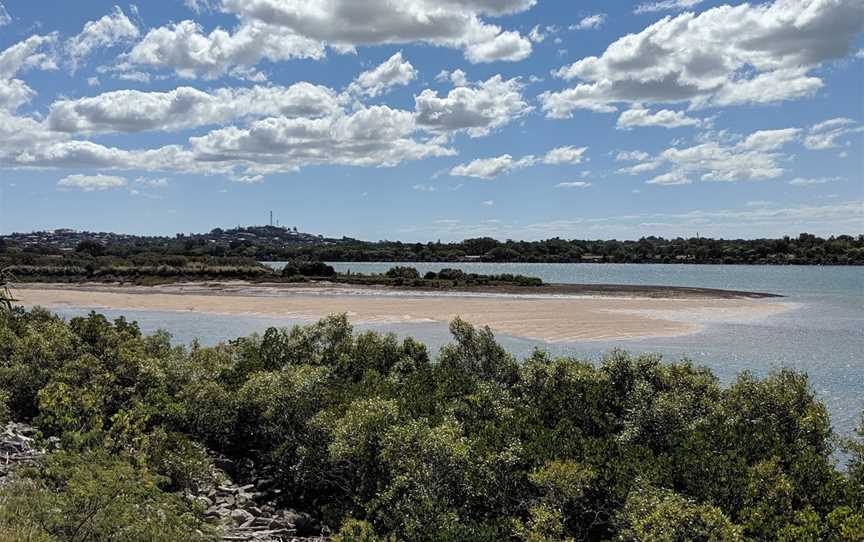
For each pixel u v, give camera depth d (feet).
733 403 41.86
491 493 33.55
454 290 228.63
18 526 25.21
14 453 36.68
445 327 135.03
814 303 187.11
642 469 32.12
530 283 248.73
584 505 31.63
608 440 35.76
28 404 49.52
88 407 43.60
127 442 40.86
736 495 30.25
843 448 40.01
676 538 26.30
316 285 248.52
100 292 225.76
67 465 33.83
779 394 41.01
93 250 443.73
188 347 107.65
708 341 117.91
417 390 47.50
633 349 109.40
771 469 31.07
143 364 55.01
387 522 32.45
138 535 27.96
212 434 48.39
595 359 99.71
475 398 43.98
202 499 38.04
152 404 48.75
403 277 275.80
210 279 274.57
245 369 55.36
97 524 27.48
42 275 286.05
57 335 58.13
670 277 356.59
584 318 147.64
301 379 45.29
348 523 32.09
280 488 42.86
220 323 145.48
